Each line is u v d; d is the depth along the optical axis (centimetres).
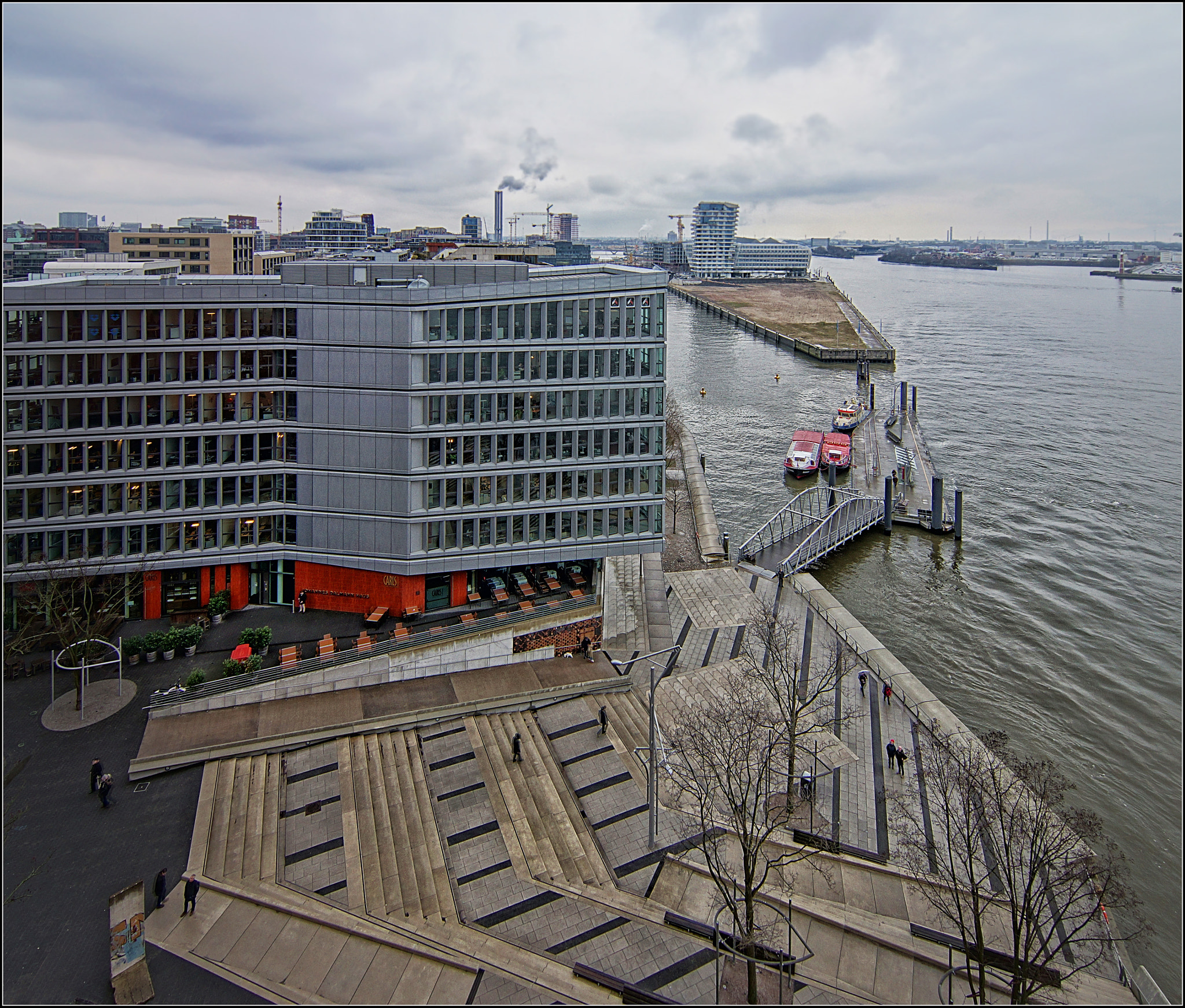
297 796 4222
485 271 6575
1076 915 3672
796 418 15588
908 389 18088
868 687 5997
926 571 8644
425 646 5347
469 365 5678
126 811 4016
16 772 4244
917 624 7481
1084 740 5825
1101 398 16862
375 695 5125
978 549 9225
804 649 6556
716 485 11550
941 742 4791
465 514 5819
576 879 3841
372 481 5734
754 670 5669
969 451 13138
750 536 9462
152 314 5444
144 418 5519
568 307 5794
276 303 5619
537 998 3056
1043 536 9612
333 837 3919
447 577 6012
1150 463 12375
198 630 5400
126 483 5531
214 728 4628
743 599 7444
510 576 6469
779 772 4466
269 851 3791
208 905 3450
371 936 3309
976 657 6925
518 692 5247
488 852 3947
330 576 5972
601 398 5972
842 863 4119
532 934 3472
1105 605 7869
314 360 5681
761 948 3294
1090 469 12144
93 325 5341
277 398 5775
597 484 6072
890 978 3341
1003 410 15938
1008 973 3394
